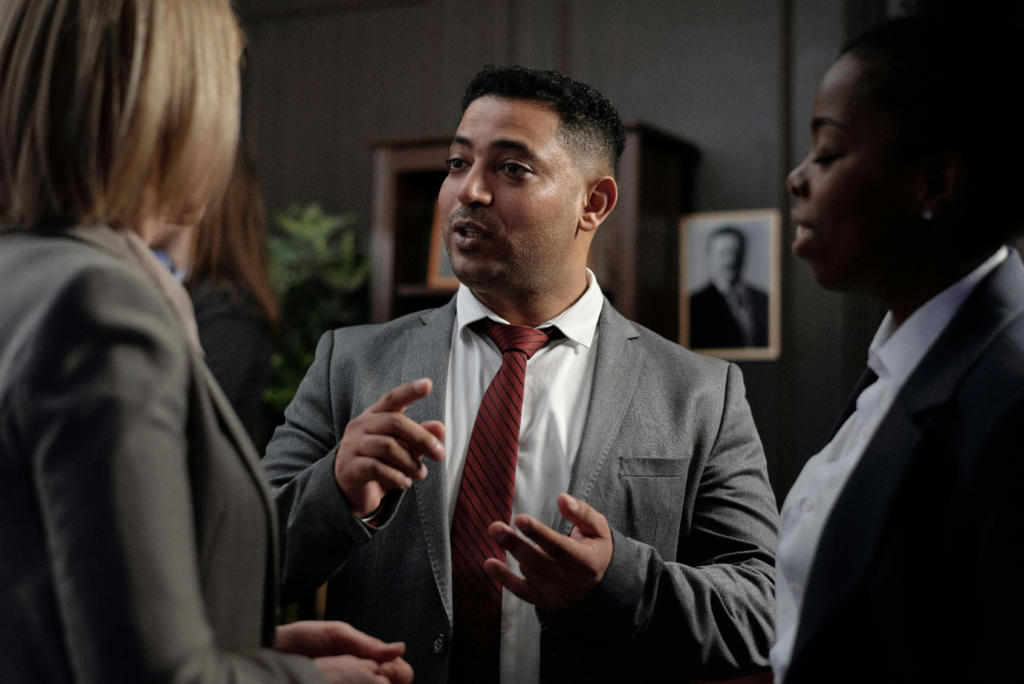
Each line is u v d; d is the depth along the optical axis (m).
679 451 1.49
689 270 3.55
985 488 0.80
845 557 0.89
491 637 1.39
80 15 0.80
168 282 0.85
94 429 0.67
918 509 0.87
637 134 3.26
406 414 1.50
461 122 1.57
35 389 0.68
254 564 0.84
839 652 0.89
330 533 1.24
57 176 0.80
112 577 0.66
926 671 0.84
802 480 1.08
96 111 0.79
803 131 3.47
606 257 3.25
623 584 1.21
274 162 4.40
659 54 3.70
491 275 1.50
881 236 0.94
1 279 0.74
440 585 1.38
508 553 1.42
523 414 1.51
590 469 1.43
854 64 0.95
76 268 0.71
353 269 4.08
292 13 4.41
